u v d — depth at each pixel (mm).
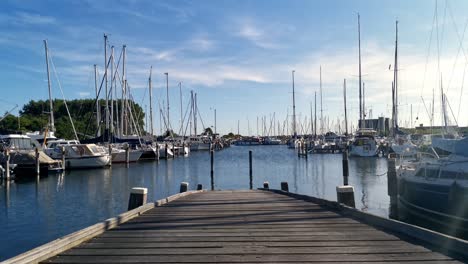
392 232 7629
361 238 7191
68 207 19016
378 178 30422
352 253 6172
